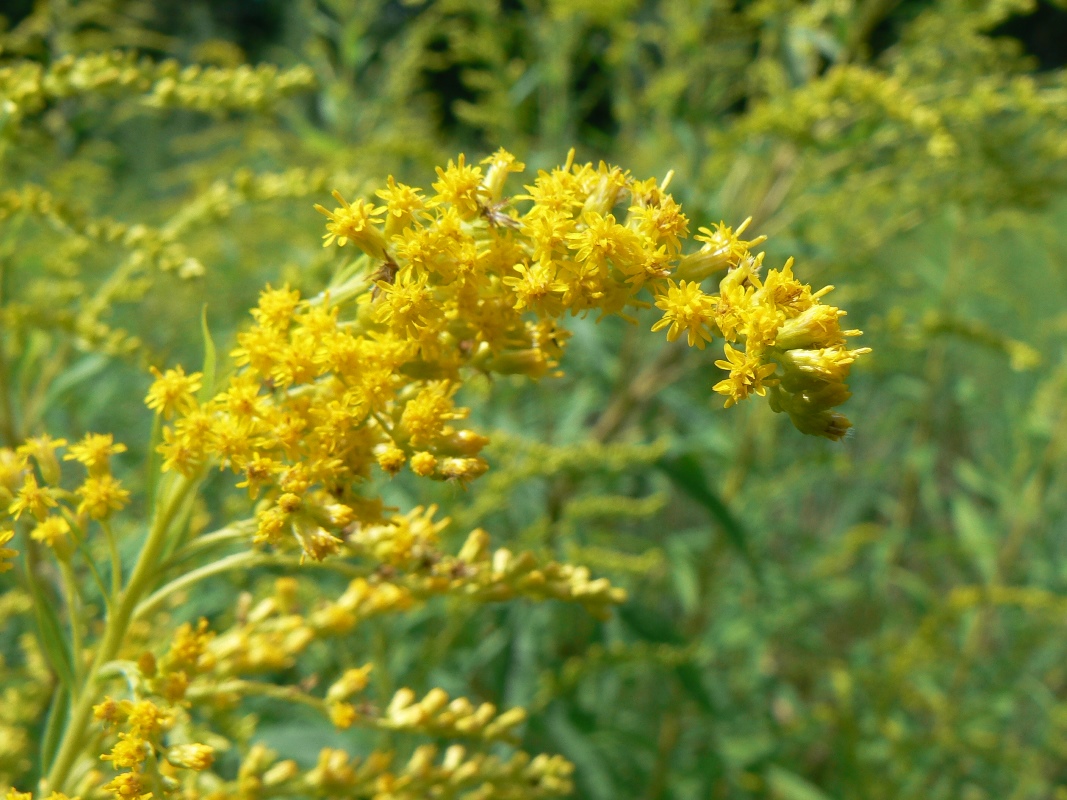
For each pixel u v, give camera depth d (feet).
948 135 0.85
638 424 1.11
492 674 0.92
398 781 0.50
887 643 1.18
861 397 1.67
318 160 1.44
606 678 1.14
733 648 1.36
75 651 0.45
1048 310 1.66
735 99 1.20
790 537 1.57
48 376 0.71
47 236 0.84
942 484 1.77
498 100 1.21
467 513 0.80
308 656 0.84
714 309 0.38
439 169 0.39
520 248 0.39
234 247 1.19
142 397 1.12
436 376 0.41
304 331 0.40
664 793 1.07
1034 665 1.39
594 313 1.02
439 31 1.31
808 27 1.02
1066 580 1.27
